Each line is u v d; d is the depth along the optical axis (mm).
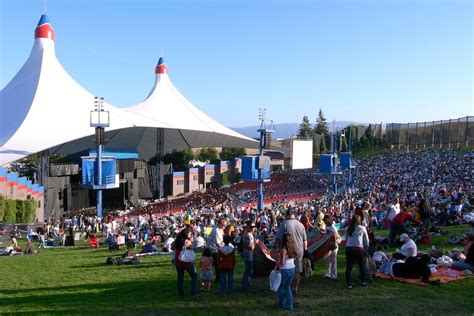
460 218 18906
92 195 62312
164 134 75688
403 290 9328
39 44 57000
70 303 9594
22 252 21031
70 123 50219
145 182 72000
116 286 11211
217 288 10273
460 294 8969
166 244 18062
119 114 56344
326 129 153875
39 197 46750
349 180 54750
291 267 8289
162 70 76625
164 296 9750
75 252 20594
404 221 13727
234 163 82000
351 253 9547
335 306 8461
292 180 76750
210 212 33844
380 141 109438
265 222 20703
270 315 8078
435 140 97500
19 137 46625
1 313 9000
